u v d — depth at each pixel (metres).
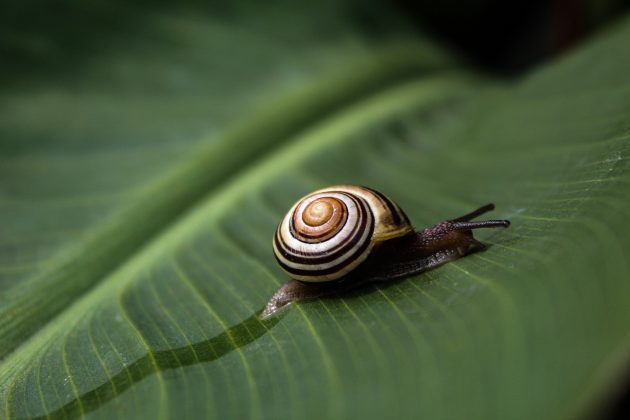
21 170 0.23
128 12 0.25
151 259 0.20
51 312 0.19
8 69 0.24
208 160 0.23
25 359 0.18
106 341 0.18
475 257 0.17
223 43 0.26
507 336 0.15
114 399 0.16
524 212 0.18
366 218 0.18
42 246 0.21
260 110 0.24
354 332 0.16
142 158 0.23
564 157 0.19
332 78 0.25
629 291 0.14
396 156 0.23
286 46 0.26
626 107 0.19
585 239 0.16
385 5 0.28
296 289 0.18
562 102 0.21
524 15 0.28
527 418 0.14
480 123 0.23
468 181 0.20
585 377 0.14
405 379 0.15
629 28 0.22
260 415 0.15
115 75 0.25
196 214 0.21
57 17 0.25
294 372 0.16
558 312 0.15
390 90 0.25
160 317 0.18
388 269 0.18
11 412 0.17
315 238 0.18
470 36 0.29
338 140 0.23
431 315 0.16
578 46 0.24
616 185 0.16
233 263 0.19
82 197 0.22
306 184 0.22
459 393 0.15
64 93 0.25
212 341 0.17
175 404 0.16
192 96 0.25
